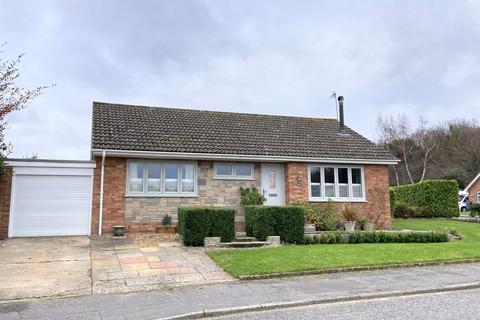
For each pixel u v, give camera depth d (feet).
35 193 47.67
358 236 46.42
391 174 165.99
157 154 50.31
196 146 53.88
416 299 24.76
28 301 24.14
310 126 71.46
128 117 59.77
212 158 53.36
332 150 61.41
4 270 31.35
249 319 20.95
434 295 25.86
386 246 42.27
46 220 47.62
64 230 48.01
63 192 48.57
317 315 21.40
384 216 60.85
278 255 35.78
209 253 37.01
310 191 58.18
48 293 25.81
